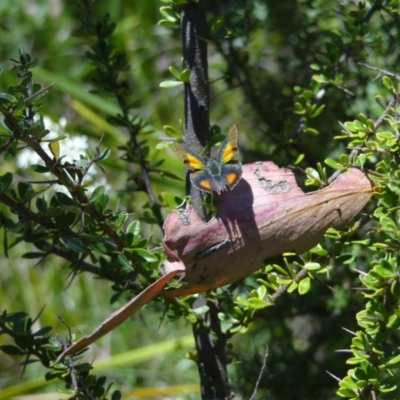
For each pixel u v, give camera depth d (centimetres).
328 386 538
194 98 377
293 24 562
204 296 364
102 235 318
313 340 568
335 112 532
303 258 338
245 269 315
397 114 326
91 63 440
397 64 514
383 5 430
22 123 292
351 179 320
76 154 571
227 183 301
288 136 415
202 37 374
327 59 416
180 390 687
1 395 684
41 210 340
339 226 318
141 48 930
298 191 318
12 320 348
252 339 600
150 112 934
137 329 827
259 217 313
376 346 301
